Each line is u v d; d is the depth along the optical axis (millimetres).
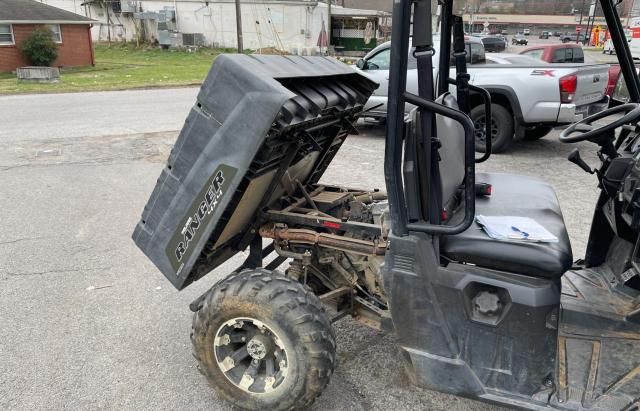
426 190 2234
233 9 35656
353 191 3490
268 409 2553
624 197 2561
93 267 4492
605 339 2480
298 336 2395
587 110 8156
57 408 2779
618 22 2898
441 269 2229
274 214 2889
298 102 2355
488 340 2230
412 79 7305
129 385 2965
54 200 6293
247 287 2480
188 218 2477
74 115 12555
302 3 34875
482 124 8086
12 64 25703
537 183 3236
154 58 32000
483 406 2752
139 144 9289
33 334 3479
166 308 3814
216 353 2605
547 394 2191
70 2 40812
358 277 2945
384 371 3035
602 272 2926
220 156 2322
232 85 2246
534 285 2160
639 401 2115
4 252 4805
